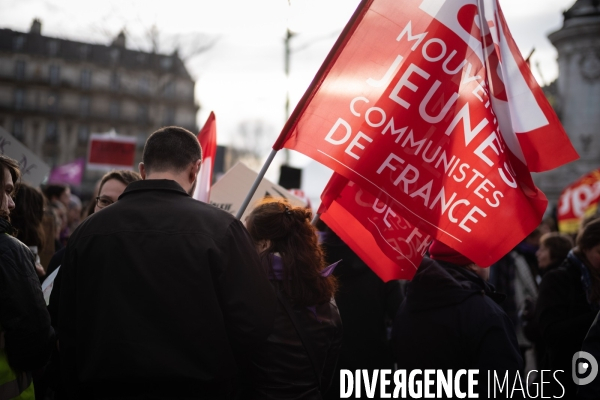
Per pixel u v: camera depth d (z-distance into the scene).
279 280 2.58
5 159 2.56
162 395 2.13
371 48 2.77
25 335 2.34
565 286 3.54
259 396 2.47
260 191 3.96
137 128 57.38
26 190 3.53
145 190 2.32
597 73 30.05
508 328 2.80
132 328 2.13
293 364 2.50
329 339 2.62
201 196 3.65
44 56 57.00
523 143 3.03
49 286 3.12
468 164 2.79
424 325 2.95
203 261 2.19
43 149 57.41
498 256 2.76
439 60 2.79
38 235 3.53
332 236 3.75
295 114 2.71
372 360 3.69
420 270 3.02
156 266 2.18
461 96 2.80
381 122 2.74
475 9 2.81
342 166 2.69
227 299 2.21
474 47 2.81
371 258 3.13
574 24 30.08
